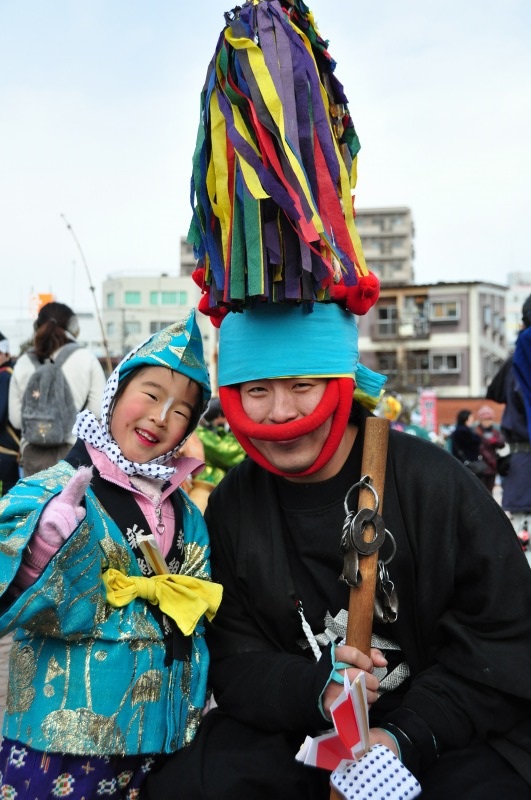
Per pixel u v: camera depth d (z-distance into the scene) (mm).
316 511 2035
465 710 1870
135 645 1958
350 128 2055
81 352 4973
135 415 2127
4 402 5309
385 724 1840
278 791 1893
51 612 1802
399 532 1977
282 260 1863
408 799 1697
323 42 2002
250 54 1854
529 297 4785
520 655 1888
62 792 1872
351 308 1985
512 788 1826
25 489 1929
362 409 2141
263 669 1979
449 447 11844
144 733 1928
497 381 5617
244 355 1951
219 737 2016
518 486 4918
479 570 1928
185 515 2195
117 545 2021
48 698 1894
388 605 1920
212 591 2059
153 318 52969
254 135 1858
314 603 2037
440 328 44375
